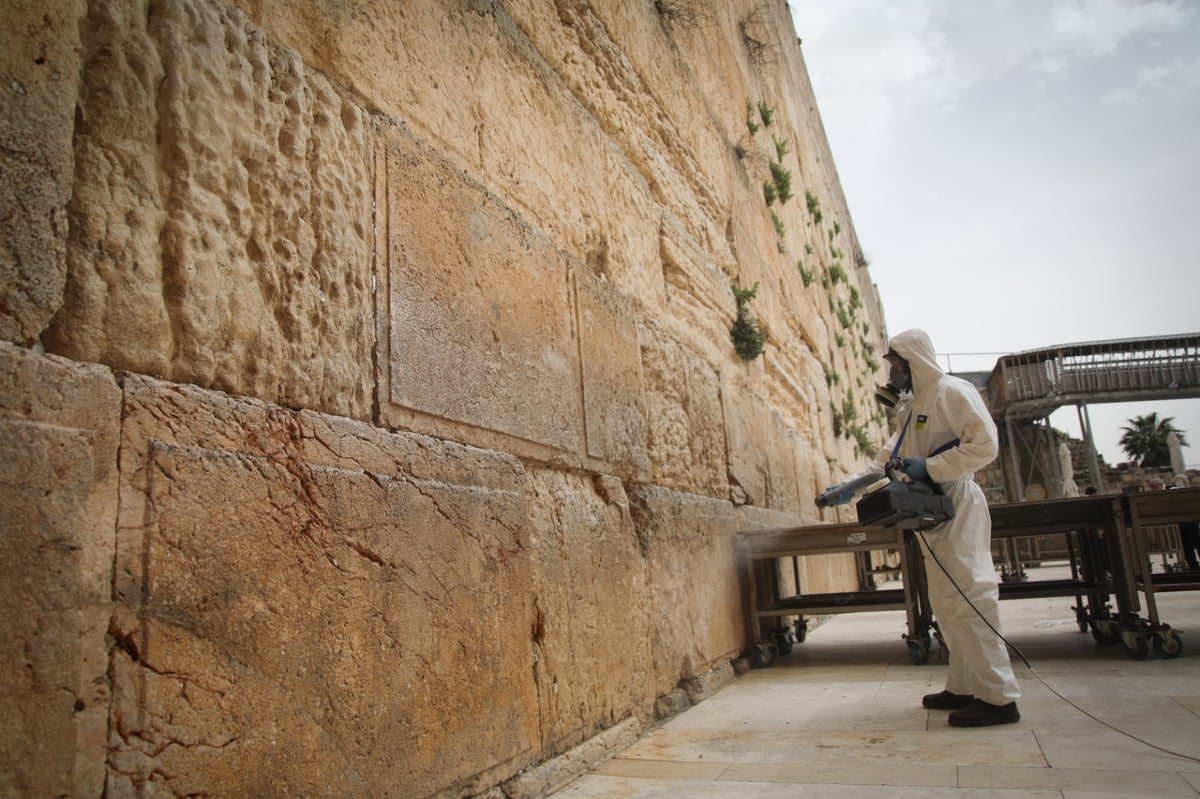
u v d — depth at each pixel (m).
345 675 2.09
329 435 2.19
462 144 3.15
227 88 2.05
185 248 1.87
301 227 2.22
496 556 2.88
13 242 1.50
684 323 5.88
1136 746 3.02
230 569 1.81
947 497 3.72
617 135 5.05
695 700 4.65
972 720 3.58
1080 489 32.66
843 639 7.61
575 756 3.20
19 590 1.39
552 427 3.51
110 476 1.59
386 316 2.52
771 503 7.88
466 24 3.31
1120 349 26.97
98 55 1.74
